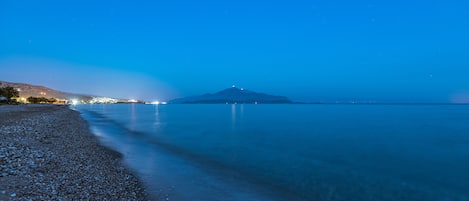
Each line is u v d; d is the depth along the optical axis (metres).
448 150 31.92
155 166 18.31
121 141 29.30
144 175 15.80
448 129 56.88
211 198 12.90
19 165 13.10
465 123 75.44
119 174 15.20
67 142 23.56
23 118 43.88
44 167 13.57
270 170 19.53
